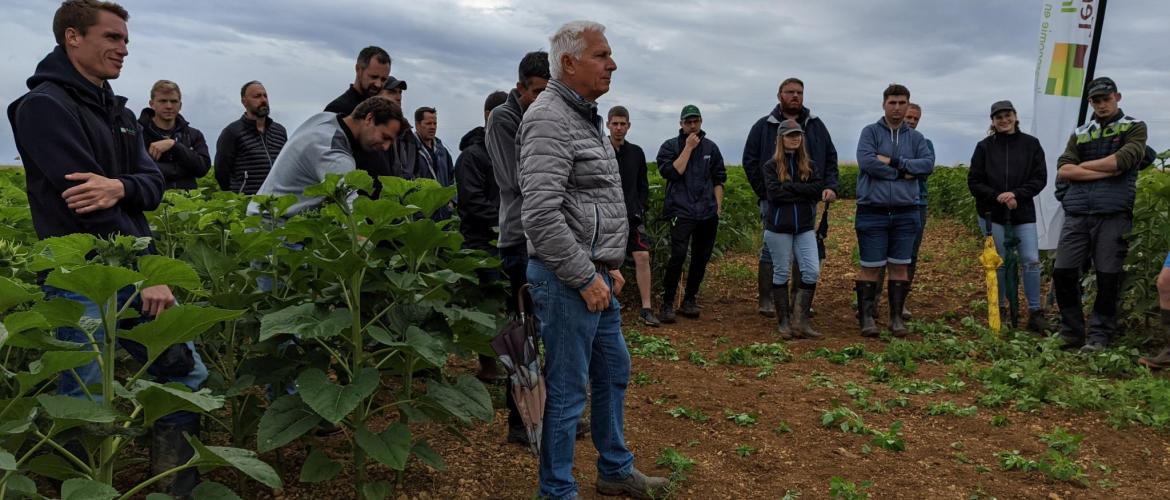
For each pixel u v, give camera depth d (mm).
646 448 4527
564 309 3283
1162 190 6664
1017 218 7660
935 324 7715
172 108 7359
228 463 2354
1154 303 6754
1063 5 8398
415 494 3738
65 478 2537
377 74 5395
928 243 13875
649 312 7969
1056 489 4000
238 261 3709
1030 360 6133
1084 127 6898
